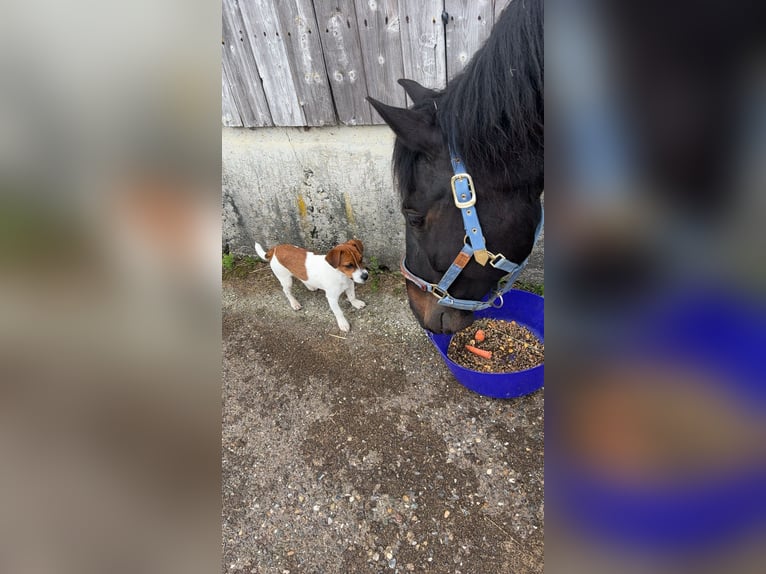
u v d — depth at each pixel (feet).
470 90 3.53
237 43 7.09
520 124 3.49
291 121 7.59
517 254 4.30
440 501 5.14
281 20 6.72
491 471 5.35
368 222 8.24
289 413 6.38
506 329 7.03
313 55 6.88
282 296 8.58
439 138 3.73
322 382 6.76
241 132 8.09
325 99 7.22
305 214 8.54
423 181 3.89
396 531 4.95
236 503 5.43
